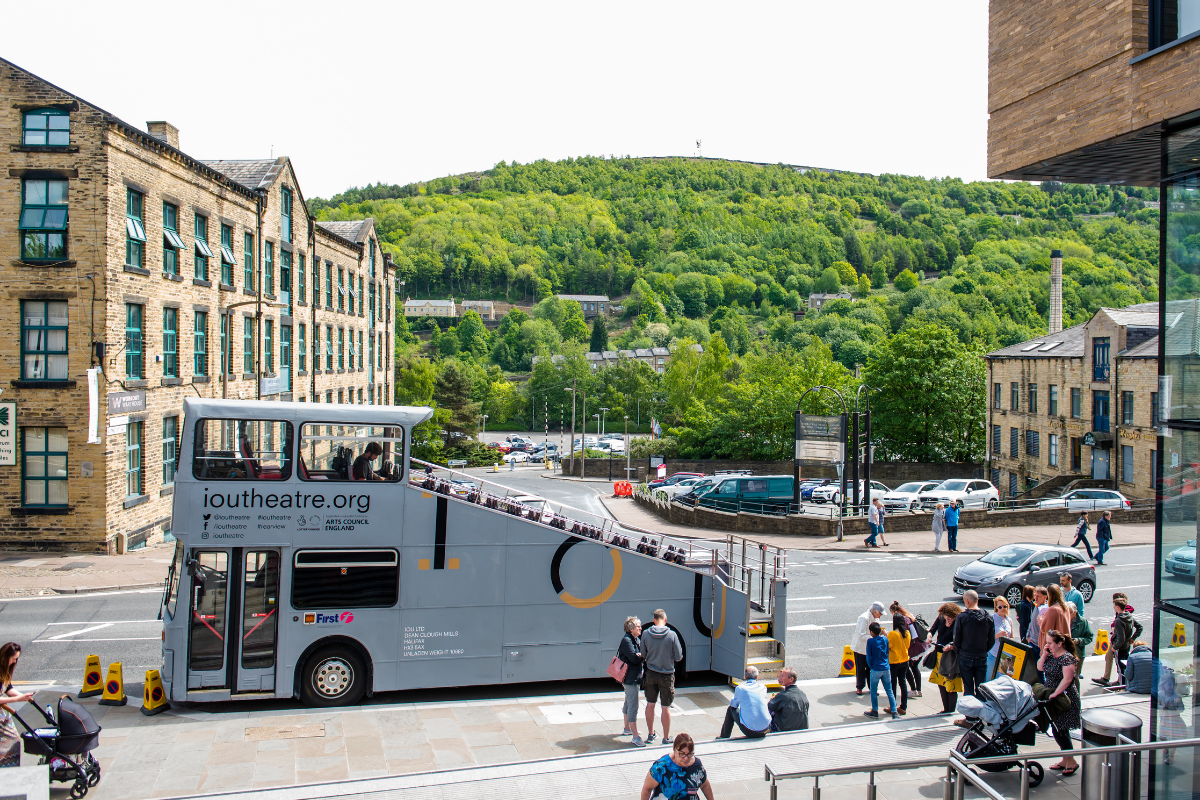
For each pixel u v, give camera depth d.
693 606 16.12
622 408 139.88
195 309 33.22
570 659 15.33
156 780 11.10
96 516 26.91
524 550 15.11
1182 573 9.48
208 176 34.19
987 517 37.19
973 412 63.44
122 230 27.61
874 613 13.86
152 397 29.89
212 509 13.83
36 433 26.81
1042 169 11.99
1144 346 44.91
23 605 21.31
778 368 89.88
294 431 14.15
